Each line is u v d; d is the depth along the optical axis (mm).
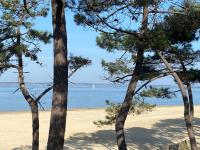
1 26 13914
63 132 8805
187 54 15688
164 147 22641
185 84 17266
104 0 10609
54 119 8758
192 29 14359
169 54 15750
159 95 16922
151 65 15367
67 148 22922
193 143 16406
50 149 8719
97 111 54375
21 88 14039
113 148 23078
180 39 15375
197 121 34031
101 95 136875
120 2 10719
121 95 138500
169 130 30578
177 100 100062
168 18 13719
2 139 26906
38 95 15391
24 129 32969
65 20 8945
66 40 8938
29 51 14195
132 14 11086
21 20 14055
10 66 13961
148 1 10797
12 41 14117
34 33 14188
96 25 11227
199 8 12625
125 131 29688
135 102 16719
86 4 10516
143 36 12109
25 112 51875
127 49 13000
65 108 8836
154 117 41969
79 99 103812
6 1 13695
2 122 38438
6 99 99125
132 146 23438
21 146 24172
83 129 31562
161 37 11961
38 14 14141
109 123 17203
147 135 27906
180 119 38719
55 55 8867
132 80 13789
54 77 8867
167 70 15312
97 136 27312
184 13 12672
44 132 30547
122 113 13820
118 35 12906
